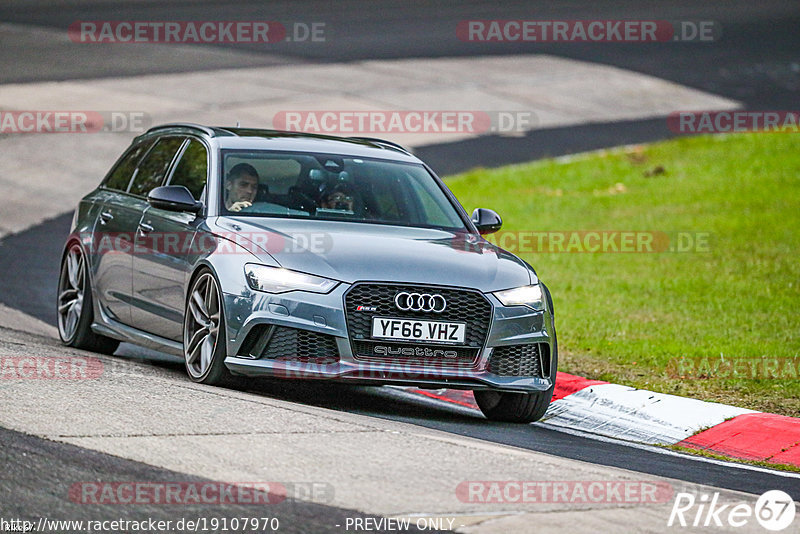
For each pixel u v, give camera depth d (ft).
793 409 102.32
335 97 307.37
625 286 157.89
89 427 71.26
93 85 306.55
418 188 105.60
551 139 280.10
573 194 226.58
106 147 248.11
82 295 114.21
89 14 443.32
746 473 83.71
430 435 77.46
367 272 88.17
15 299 144.87
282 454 68.49
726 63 386.11
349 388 106.63
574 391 104.88
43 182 221.25
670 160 256.93
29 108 276.82
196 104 288.51
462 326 88.99
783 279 160.66
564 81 347.56
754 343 126.52
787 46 419.54
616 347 124.16
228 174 99.86
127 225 106.93
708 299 149.79
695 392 107.65
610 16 474.49
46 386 81.76
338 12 475.72
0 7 455.63
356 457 69.21
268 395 95.30
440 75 346.13
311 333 87.20
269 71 338.54
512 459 72.23
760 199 216.54
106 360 102.22
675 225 198.80
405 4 504.02
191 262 95.09
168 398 80.74
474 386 89.66
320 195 99.76
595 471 71.72
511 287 92.38
